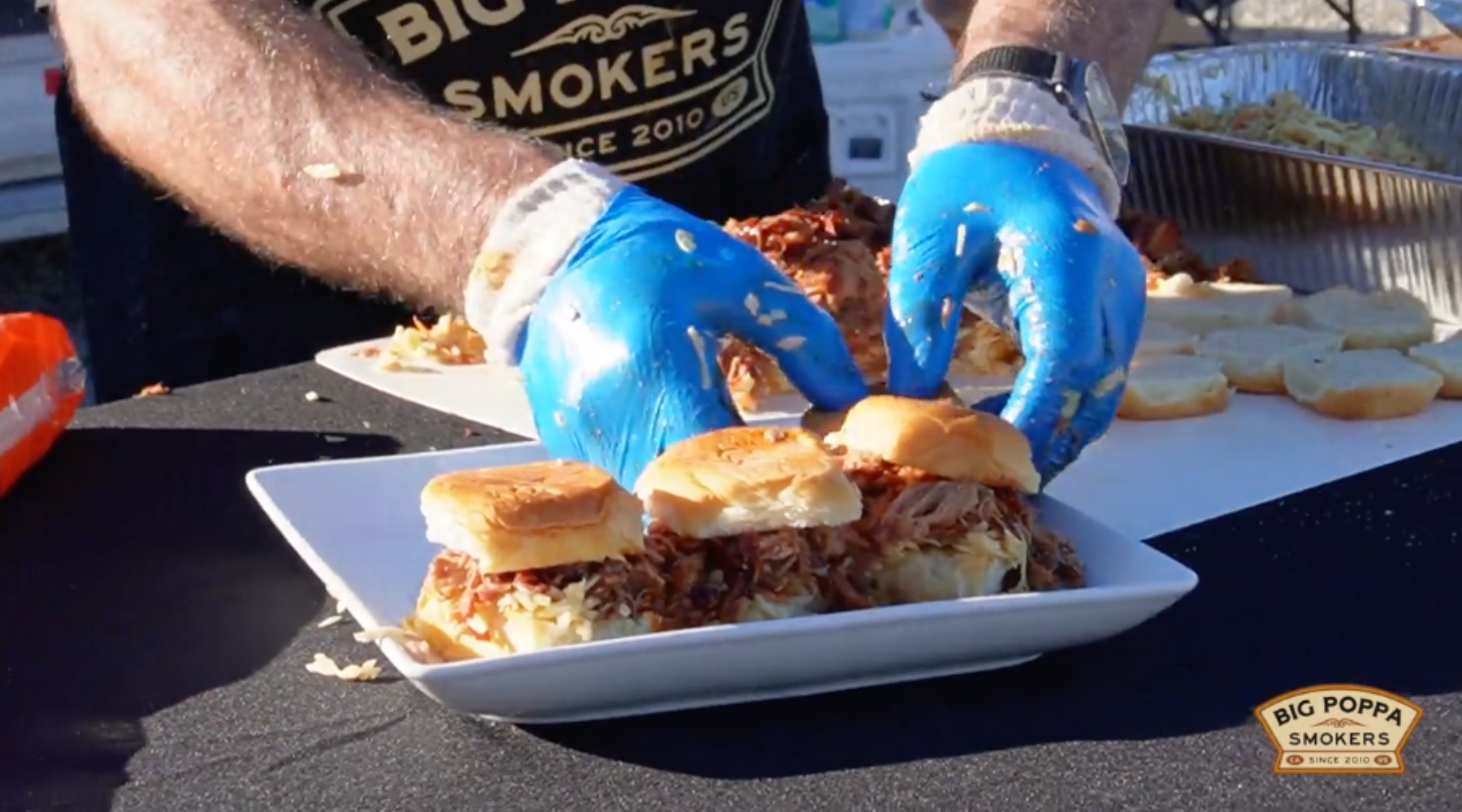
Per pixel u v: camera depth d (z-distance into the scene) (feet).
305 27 3.34
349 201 3.13
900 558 2.66
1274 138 4.40
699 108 4.34
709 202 4.47
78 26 3.49
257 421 3.54
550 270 2.92
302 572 2.95
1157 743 2.50
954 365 3.76
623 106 4.22
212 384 3.72
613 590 2.54
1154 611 2.64
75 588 2.92
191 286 4.33
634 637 2.46
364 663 2.69
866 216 4.08
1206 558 2.97
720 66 4.34
